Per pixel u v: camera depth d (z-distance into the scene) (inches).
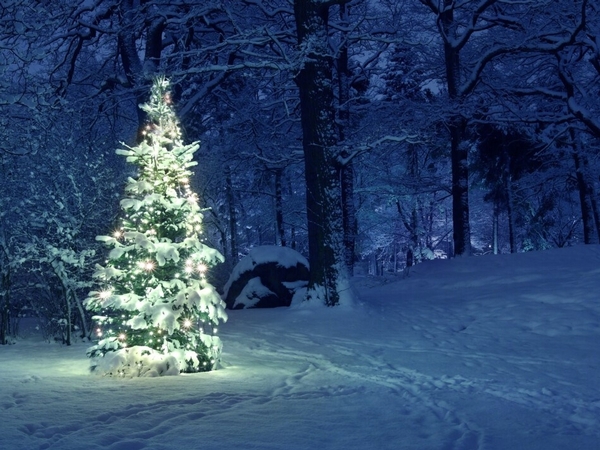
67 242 534.0
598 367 403.2
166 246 364.8
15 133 550.6
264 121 1299.2
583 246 928.3
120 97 1142.3
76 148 580.1
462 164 1041.5
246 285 810.8
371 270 2893.7
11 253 535.5
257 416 251.8
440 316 633.0
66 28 1066.7
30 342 532.4
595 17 1009.5
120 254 363.9
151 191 382.0
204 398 283.0
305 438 220.2
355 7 1264.8
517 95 1152.2
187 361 367.2
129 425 233.1
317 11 729.6
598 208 1296.8
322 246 705.0
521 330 549.3
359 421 248.7
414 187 1513.3
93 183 571.2
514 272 850.1
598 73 1155.9
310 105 721.6
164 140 390.3
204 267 380.8
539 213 1508.4
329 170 715.4
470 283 828.6
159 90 396.2
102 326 543.8
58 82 1048.8
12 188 547.2
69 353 453.1
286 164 1214.9
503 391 327.0
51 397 281.6
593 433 243.4
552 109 1285.7
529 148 1344.7
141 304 358.3
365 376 366.3
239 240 1792.6
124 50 1072.8
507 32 1185.4
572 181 1411.2
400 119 1139.3
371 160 1593.3
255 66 767.7
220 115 1413.6
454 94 1052.5
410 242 2003.0
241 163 1320.1
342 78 1215.6
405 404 286.0
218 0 969.5
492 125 1273.4
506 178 1428.4
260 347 497.0
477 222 2305.6
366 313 661.3
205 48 855.1
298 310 695.7
